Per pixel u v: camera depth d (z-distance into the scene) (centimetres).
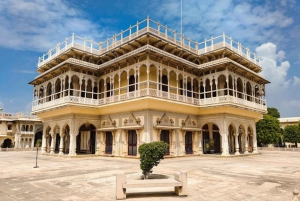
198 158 2191
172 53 2375
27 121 5253
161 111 2147
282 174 1216
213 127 2706
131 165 1602
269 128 4519
